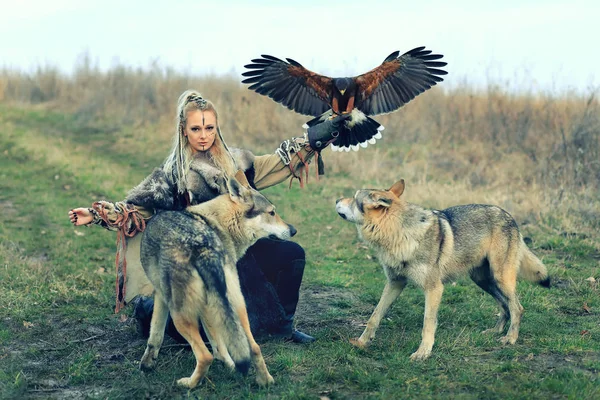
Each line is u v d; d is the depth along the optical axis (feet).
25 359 15.74
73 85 73.67
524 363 14.74
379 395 12.85
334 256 25.99
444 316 18.56
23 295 20.53
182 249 13.29
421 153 44.91
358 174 41.27
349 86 14.37
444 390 13.17
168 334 16.14
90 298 20.62
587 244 25.35
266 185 16.20
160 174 15.10
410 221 15.62
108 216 14.51
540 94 46.91
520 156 41.70
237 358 12.64
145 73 69.77
